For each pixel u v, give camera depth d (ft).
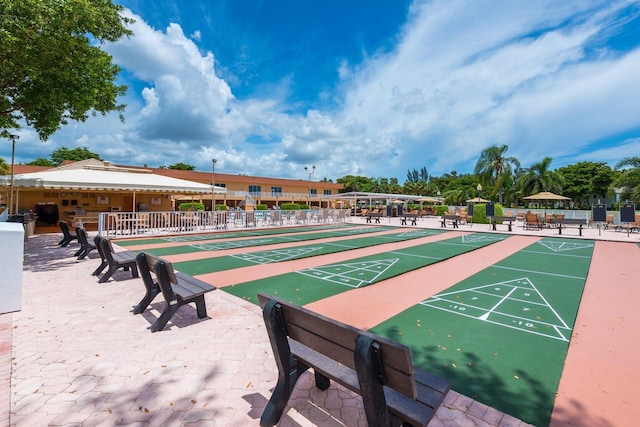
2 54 24.79
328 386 9.18
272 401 7.68
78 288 19.25
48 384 9.24
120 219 49.24
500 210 86.94
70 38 26.48
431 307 16.61
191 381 9.47
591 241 47.14
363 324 14.30
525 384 9.43
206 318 14.52
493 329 13.71
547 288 20.44
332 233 56.39
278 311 7.55
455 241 45.93
